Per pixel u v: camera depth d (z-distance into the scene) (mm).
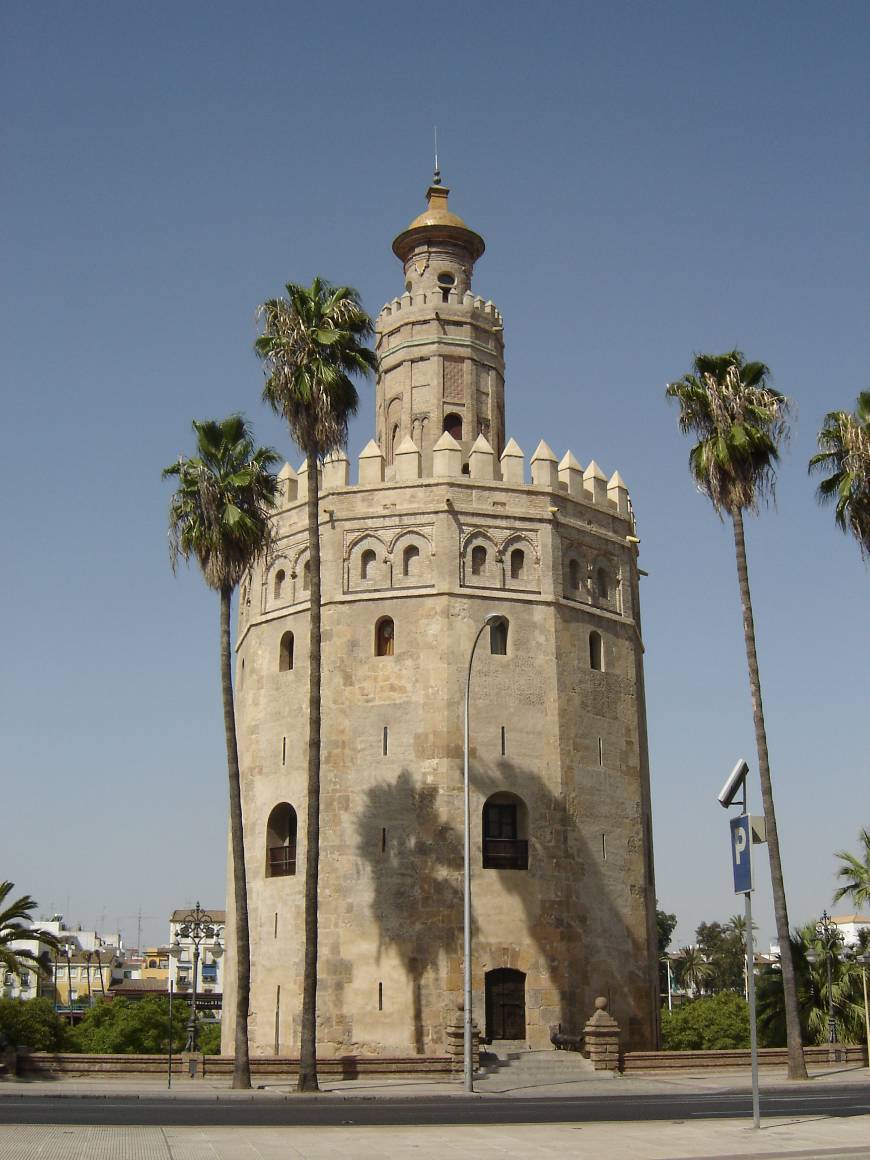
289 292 43562
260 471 44062
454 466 53312
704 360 45688
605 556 56625
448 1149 19328
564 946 48781
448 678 50125
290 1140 20312
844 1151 18688
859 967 49781
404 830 48781
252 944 51219
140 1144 19156
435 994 46938
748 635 43156
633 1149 19328
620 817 52875
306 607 52969
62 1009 132375
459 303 60062
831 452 44281
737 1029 82000
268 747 53094
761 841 22844
